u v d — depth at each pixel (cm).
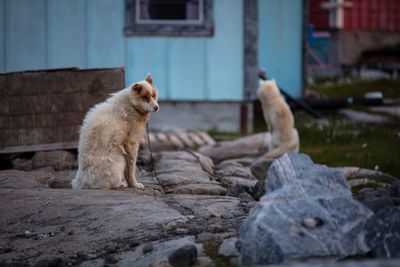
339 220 518
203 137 1434
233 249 541
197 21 1588
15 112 1030
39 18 1546
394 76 2602
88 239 615
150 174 938
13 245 623
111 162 785
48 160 995
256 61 1592
